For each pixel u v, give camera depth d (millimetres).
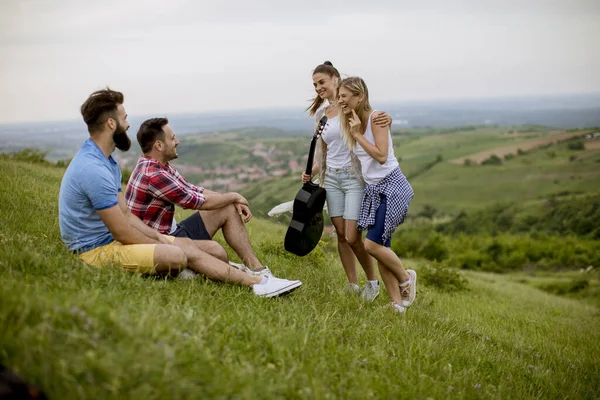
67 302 3160
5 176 9328
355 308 5734
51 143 191000
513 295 18656
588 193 163625
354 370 3863
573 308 18938
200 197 5277
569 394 5609
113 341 2963
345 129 5664
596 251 60312
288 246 6000
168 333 3277
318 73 5934
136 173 5246
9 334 2629
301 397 3219
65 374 2514
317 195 5887
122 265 4637
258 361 3574
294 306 4883
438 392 4055
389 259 5922
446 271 14906
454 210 187750
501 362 5719
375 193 5742
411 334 5250
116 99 4617
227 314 4148
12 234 4992
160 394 2650
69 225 4719
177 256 4684
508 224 131875
